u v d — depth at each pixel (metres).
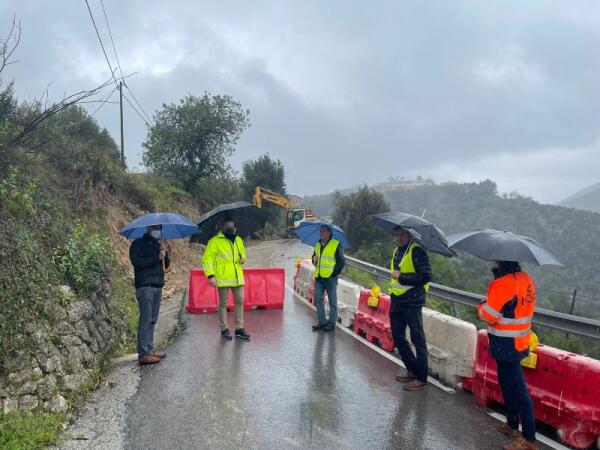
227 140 29.91
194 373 6.43
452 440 4.61
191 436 4.61
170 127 28.89
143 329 6.77
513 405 4.54
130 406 5.31
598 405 4.33
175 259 18.36
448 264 22.86
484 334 5.52
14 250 5.70
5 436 4.17
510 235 4.52
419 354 5.91
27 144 8.30
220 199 34.28
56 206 8.39
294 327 9.18
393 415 5.18
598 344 12.00
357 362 7.03
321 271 8.77
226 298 8.21
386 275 13.98
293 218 42.03
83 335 6.14
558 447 4.49
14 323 4.99
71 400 5.21
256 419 5.02
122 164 19.39
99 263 7.42
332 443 4.51
